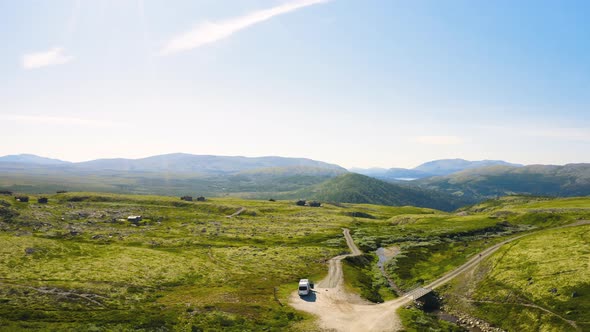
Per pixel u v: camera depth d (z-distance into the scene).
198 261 108.06
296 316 66.12
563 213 170.25
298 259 116.94
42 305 61.97
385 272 112.56
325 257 121.31
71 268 87.50
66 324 52.62
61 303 64.06
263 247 137.38
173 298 73.31
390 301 79.19
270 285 87.06
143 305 67.81
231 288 83.19
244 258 116.12
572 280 72.38
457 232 162.62
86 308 63.12
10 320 52.47
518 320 67.31
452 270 101.25
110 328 52.75
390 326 63.22
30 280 75.31
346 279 94.81
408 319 66.75
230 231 172.12
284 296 78.56
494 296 77.94
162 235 153.62
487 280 86.12
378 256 135.25
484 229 165.62
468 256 112.75
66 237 132.00
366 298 80.62
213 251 125.31
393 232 182.12
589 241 92.12
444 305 82.06
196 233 163.62
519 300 72.81
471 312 75.62
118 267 92.62
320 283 90.50
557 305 66.44
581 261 79.69
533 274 80.44
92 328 51.38
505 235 148.88
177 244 136.62
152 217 195.62
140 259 103.06
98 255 102.88
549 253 89.44
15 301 62.41
